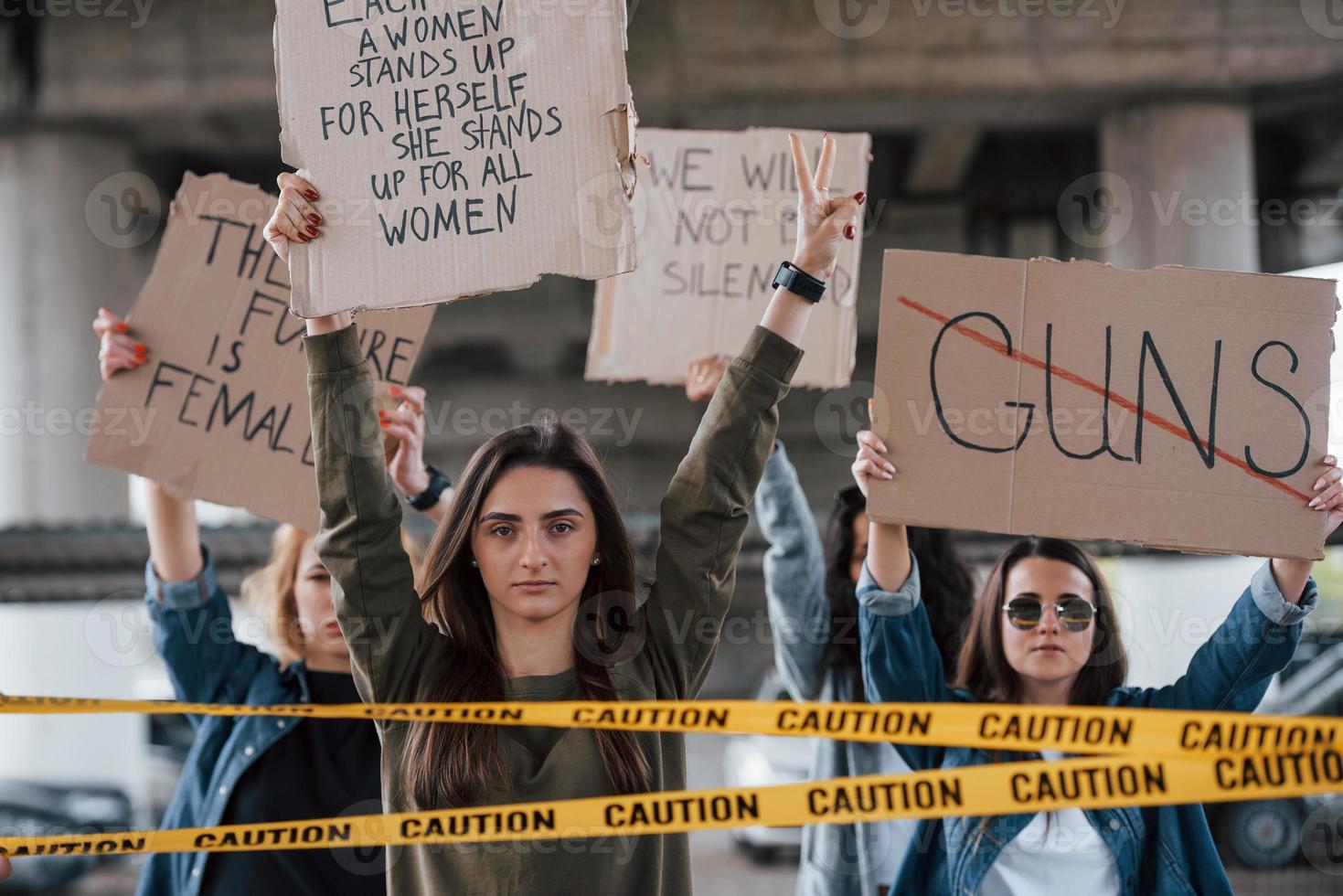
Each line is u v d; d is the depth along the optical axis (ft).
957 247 60.23
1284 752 6.60
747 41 40.55
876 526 8.52
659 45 40.50
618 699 7.18
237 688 9.95
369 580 7.20
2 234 40.63
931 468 7.93
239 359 10.00
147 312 10.02
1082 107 42.34
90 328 40.68
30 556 19.71
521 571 7.09
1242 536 7.80
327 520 7.25
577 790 6.87
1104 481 7.87
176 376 9.98
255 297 10.05
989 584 9.03
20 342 40.40
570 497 7.21
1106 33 40.19
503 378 78.64
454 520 7.31
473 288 7.08
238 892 9.11
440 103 7.21
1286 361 7.90
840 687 11.01
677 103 41.09
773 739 28.76
